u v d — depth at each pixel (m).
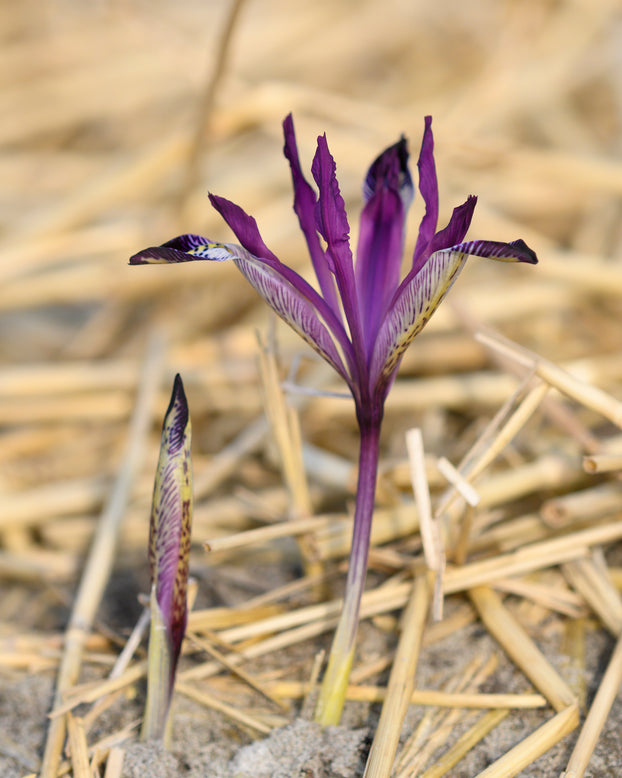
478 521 0.64
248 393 0.74
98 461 0.73
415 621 0.60
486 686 0.60
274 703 0.59
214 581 0.64
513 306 0.79
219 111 0.79
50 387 0.73
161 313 0.86
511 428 0.60
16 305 0.81
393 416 0.74
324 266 0.57
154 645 0.57
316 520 0.62
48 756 0.58
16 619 0.65
